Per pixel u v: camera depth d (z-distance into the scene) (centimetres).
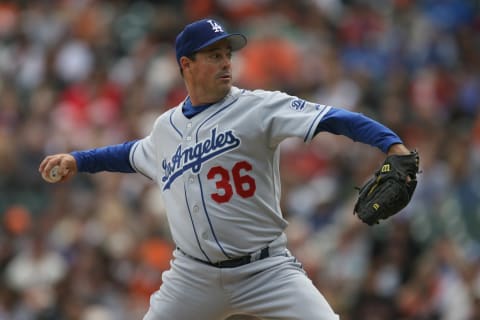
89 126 5497
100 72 5809
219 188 2170
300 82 5675
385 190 2012
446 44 6119
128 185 4812
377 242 4150
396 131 5212
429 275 3981
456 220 4581
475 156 5094
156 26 6116
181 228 2225
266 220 2200
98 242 4394
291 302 2173
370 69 5950
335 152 5012
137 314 4166
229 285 2208
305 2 6338
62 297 4178
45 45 6084
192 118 2219
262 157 2172
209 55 2194
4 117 5494
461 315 3847
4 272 4438
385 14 6425
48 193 5041
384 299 3966
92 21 6244
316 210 4594
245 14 6381
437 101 5700
